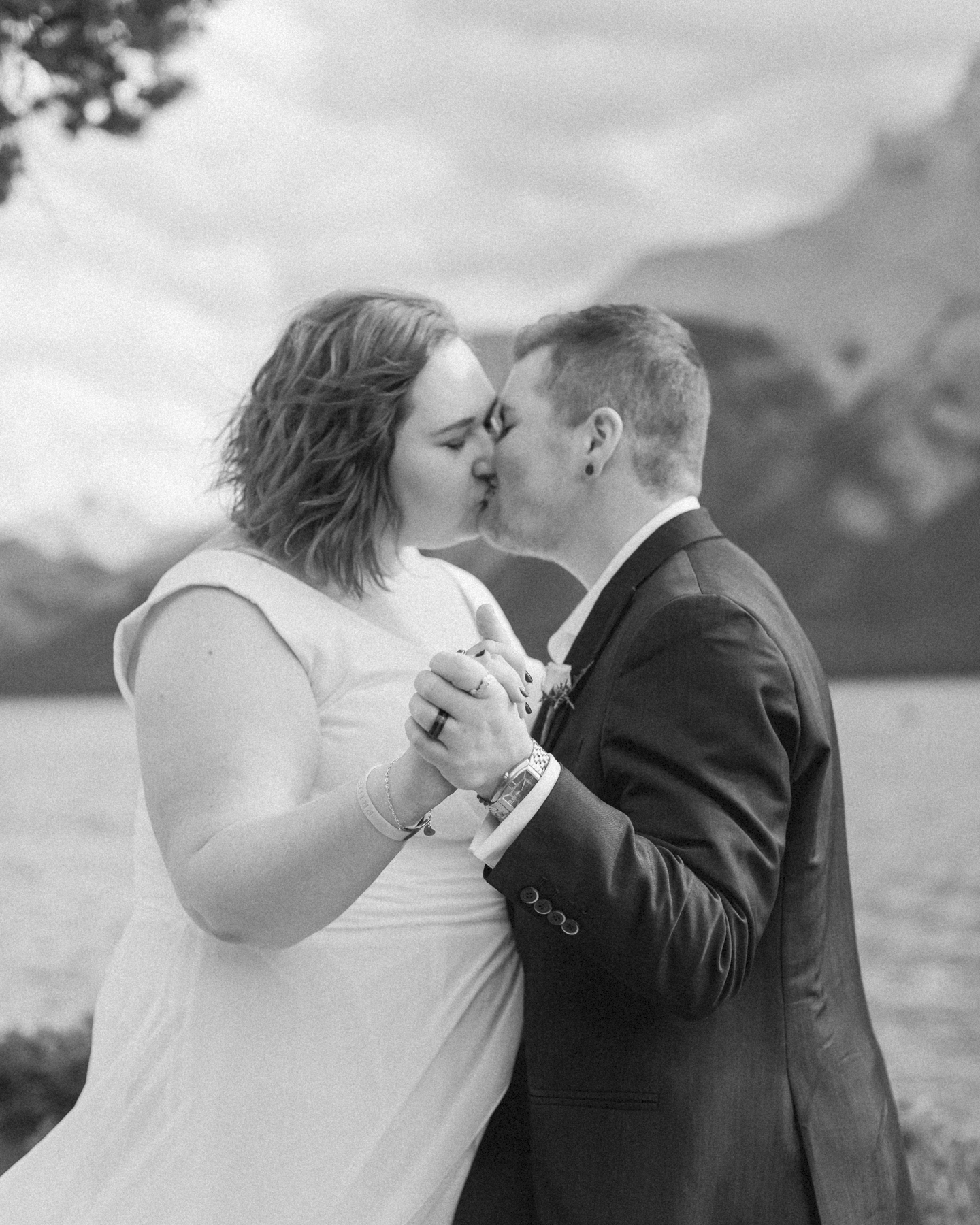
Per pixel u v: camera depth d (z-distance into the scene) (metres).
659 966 1.70
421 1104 1.95
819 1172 1.91
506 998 2.05
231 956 1.96
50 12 4.34
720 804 1.78
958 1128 4.37
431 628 2.22
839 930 2.03
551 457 2.11
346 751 1.97
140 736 1.94
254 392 2.14
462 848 2.05
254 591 1.96
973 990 8.41
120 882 12.57
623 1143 1.86
